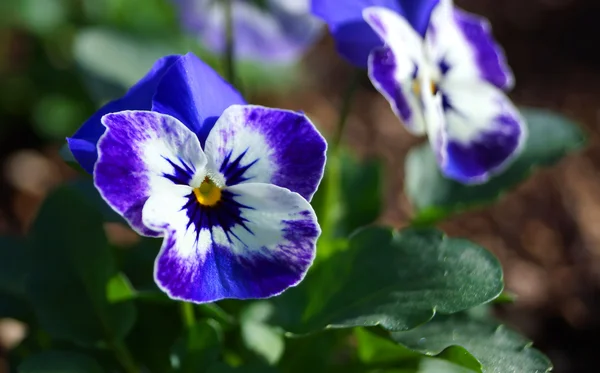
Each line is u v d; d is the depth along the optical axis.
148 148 0.23
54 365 0.26
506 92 0.54
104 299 0.27
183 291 0.23
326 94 0.54
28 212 0.45
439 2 0.27
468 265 0.26
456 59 0.28
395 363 0.28
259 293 0.23
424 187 0.32
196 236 0.23
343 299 0.26
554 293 0.40
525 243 0.43
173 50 0.42
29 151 0.49
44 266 0.27
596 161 0.48
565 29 0.58
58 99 0.49
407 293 0.26
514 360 0.26
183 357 0.27
